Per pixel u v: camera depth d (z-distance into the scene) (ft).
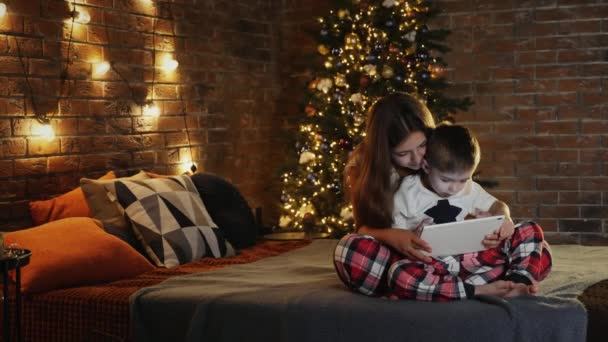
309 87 15.92
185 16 14.65
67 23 11.88
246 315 7.87
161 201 11.17
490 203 8.20
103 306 8.77
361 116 14.71
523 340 7.09
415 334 7.16
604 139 15.93
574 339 7.19
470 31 16.57
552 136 16.22
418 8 15.35
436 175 7.70
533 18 16.17
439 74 15.72
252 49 16.85
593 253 10.34
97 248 9.72
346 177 9.27
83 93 12.19
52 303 9.04
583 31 15.92
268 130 17.43
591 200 16.07
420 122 8.09
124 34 13.05
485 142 16.63
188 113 14.73
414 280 7.66
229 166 16.05
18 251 8.22
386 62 14.99
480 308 7.34
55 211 10.99
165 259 10.65
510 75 16.40
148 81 13.62
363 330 7.36
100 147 12.51
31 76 11.27
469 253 8.00
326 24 15.78
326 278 9.12
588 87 15.96
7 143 10.90
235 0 16.25
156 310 8.38
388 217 8.00
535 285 7.70
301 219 15.48
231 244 11.96
